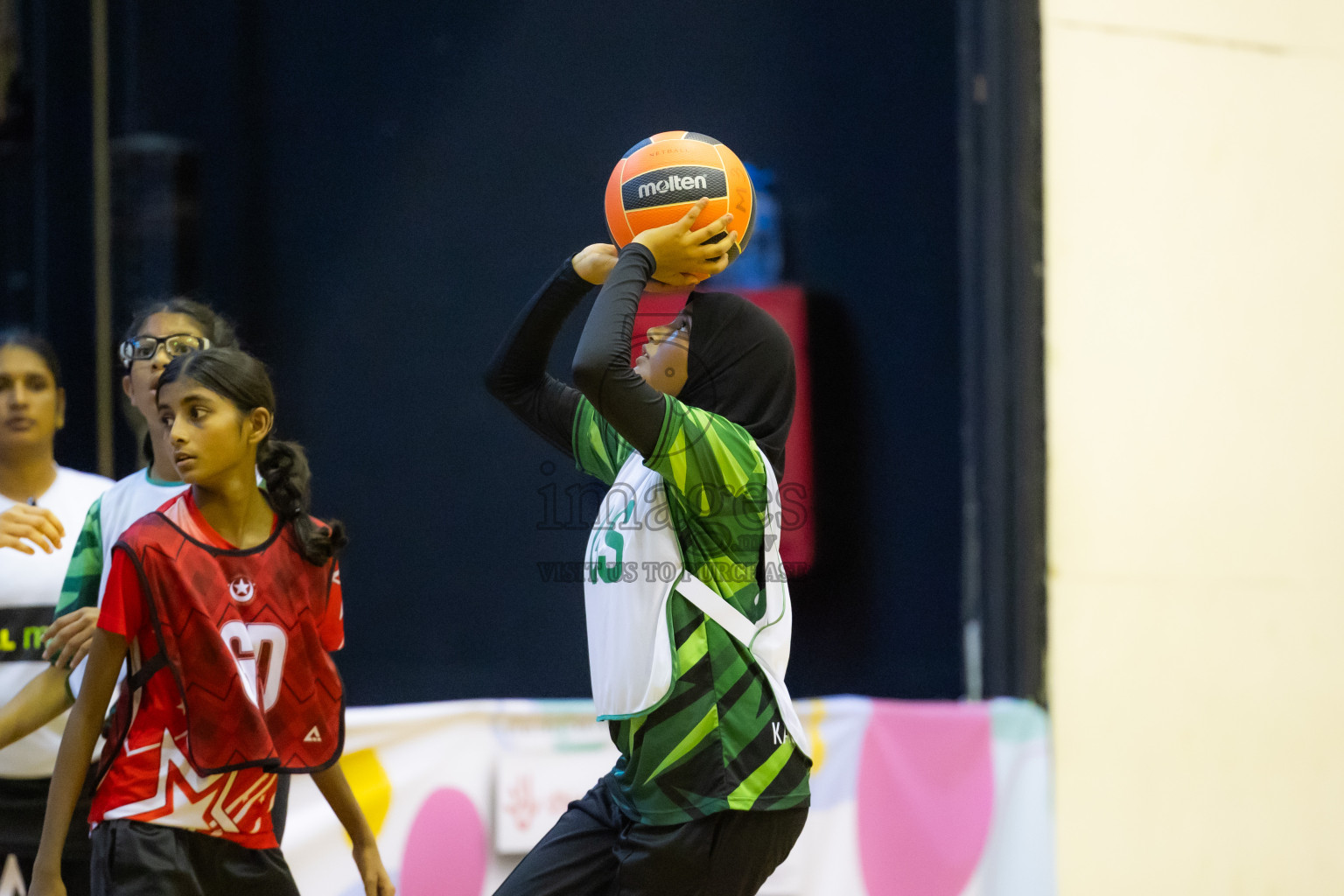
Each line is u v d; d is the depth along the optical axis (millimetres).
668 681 7133
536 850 7996
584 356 6805
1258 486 15281
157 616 7488
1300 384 15500
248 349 16375
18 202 15508
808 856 12242
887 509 16812
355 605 16609
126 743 7590
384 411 16719
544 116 16828
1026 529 14422
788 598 7734
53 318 15484
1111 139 14883
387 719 10891
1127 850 14461
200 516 7855
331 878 10570
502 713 11367
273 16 16359
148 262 15875
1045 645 14352
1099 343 14773
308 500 8414
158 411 8344
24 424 9992
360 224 16641
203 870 7637
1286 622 15320
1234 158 15320
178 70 16062
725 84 16859
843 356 16891
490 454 16781
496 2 16703
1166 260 15031
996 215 14703
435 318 16781
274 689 7938
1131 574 14758
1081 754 14375
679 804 7141
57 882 7379
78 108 15531
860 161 16875
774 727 7328
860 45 16828
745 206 7633
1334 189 15711
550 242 16859
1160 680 14758
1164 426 14953
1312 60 15664
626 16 16781
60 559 9867
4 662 9617
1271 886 15000
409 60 16656
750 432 7566
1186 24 15172
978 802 12938
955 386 16609
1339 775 15391
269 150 16438
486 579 16766
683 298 9273
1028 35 14586
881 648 16781
